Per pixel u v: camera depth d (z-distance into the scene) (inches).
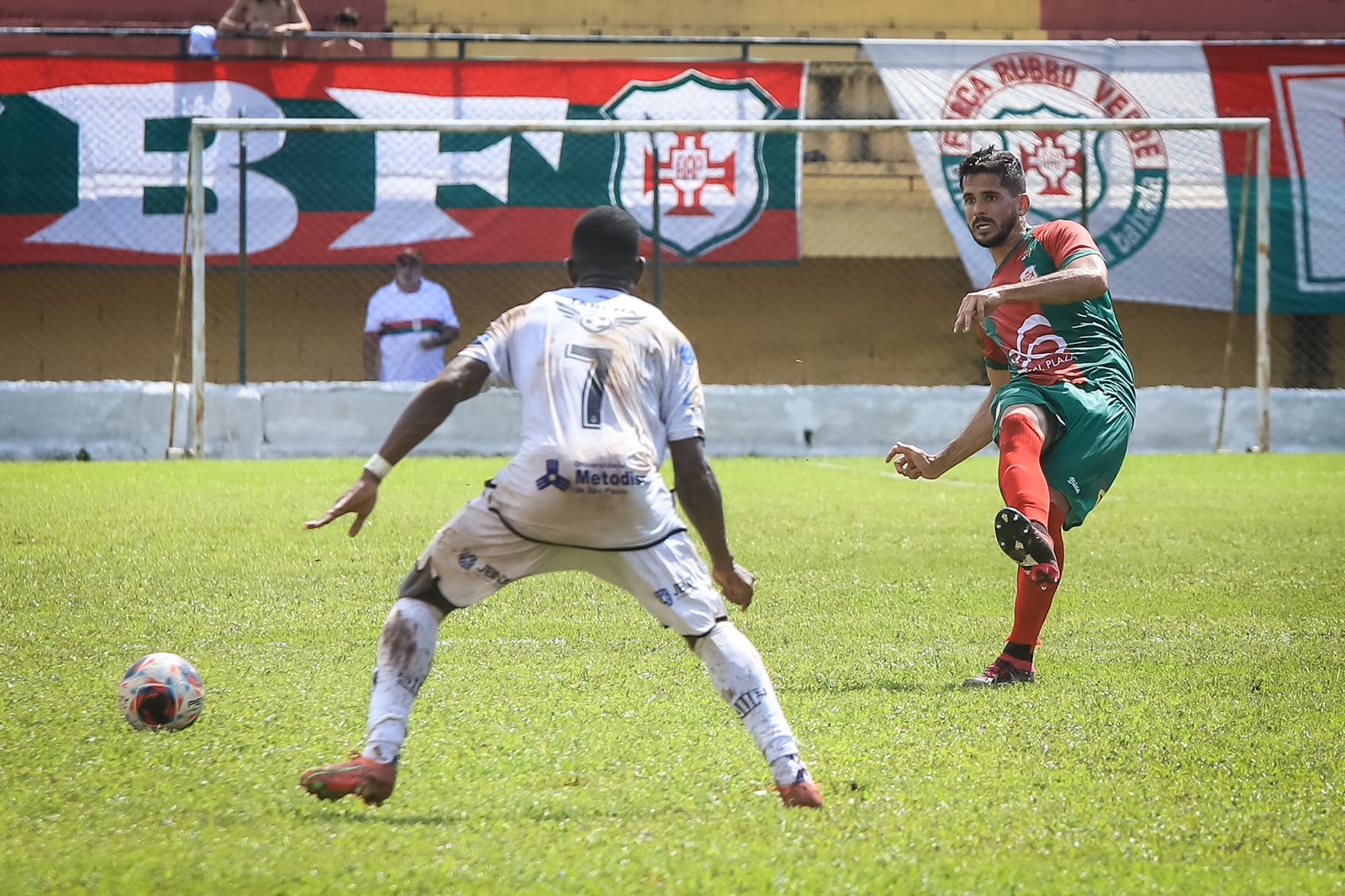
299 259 2271.2
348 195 2277.3
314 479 1670.8
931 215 2632.9
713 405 2172.7
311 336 2709.2
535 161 2300.7
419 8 2709.2
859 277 2832.2
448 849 438.9
